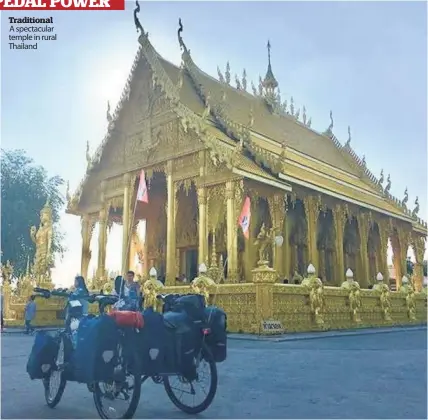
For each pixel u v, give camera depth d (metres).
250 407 6.81
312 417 6.22
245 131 28.38
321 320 22.25
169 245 28.58
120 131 33.81
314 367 10.72
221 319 7.11
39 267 30.20
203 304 7.14
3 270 32.12
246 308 19.78
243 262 28.86
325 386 8.40
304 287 21.91
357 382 8.80
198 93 32.28
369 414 6.38
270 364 11.20
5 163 54.81
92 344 6.42
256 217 29.69
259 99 39.44
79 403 7.45
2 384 9.15
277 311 19.97
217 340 7.02
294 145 38.16
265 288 19.38
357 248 39.47
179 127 29.42
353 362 11.57
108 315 6.57
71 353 7.04
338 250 33.75
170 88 29.02
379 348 15.09
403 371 10.18
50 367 7.38
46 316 28.95
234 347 15.15
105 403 6.65
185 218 34.00
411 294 31.98
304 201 30.73
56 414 6.73
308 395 7.62
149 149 31.11
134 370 6.37
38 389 8.63
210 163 27.30
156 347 6.57
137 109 32.81
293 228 34.31
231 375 9.59
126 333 6.49
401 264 42.97
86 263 36.22
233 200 25.58
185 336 6.81
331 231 37.97
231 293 20.41
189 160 28.59
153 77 30.42
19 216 52.62
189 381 6.89
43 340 7.52
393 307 29.91
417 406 6.84
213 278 24.45
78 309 7.63
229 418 6.26
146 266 36.81
